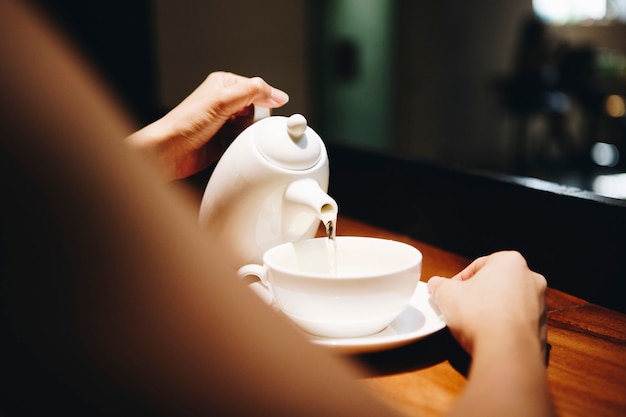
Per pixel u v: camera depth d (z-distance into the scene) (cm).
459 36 414
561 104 407
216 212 64
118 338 37
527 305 50
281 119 64
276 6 319
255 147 62
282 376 40
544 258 77
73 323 36
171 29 282
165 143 73
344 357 54
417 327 56
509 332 47
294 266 58
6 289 36
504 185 81
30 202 36
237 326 40
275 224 63
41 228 36
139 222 39
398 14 379
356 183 100
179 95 290
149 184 40
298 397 40
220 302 41
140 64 235
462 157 440
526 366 44
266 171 61
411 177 92
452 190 87
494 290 51
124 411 36
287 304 54
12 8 38
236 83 78
